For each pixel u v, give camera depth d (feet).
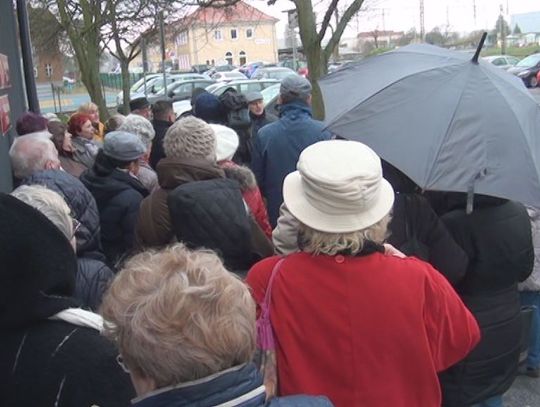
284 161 15.34
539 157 8.75
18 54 20.02
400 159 8.64
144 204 10.37
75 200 9.52
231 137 12.82
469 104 8.80
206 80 79.87
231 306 4.19
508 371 9.48
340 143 6.66
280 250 8.27
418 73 9.44
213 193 9.64
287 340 6.36
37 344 5.09
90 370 5.04
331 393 6.28
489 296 9.27
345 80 10.45
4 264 4.91
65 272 5.25
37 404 5.00
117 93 91.45
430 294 6.39
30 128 14.35
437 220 8.84
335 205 6.26
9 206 5.02
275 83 64.39
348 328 6.22
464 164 8.41
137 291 4.24
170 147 10.32
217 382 4.03
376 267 6.33
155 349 4.00
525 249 9.25
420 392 6.34
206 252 4.72
